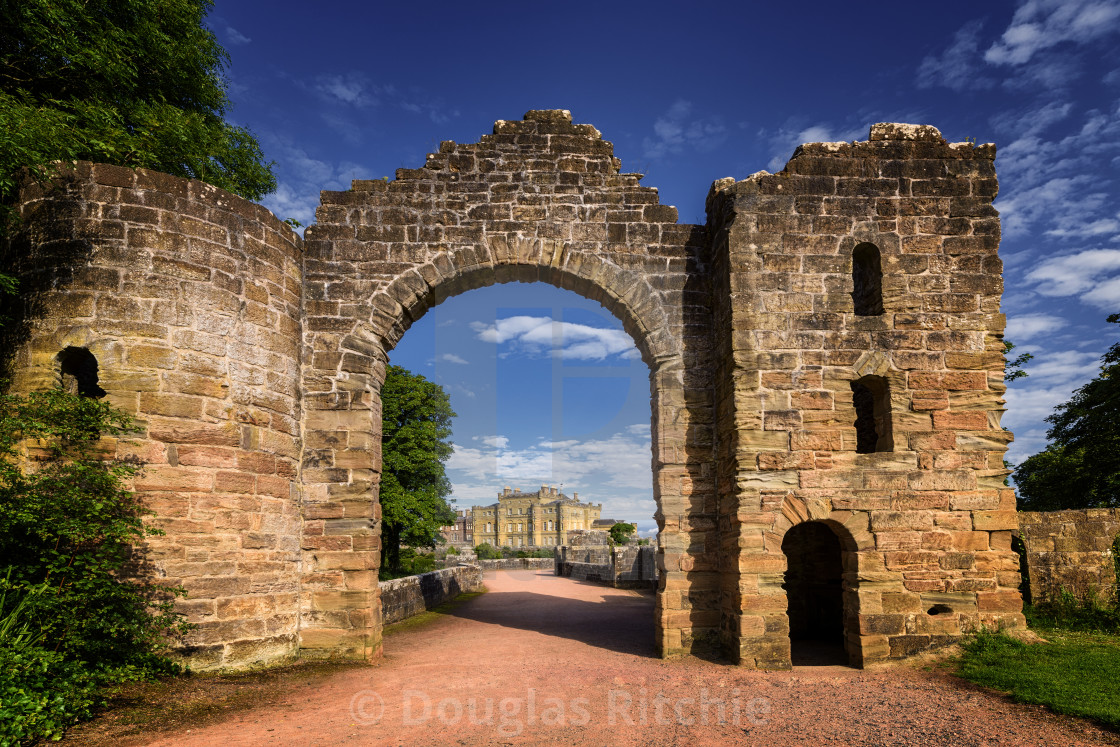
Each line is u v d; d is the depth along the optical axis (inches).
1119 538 490.3
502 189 489.4
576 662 427.5
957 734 276.1
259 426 412.2
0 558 295.6
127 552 350.6
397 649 484.4
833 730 283.6
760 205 455.2
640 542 1039.6
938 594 417.4
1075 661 366.6
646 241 491.5
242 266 416.8
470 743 267.3
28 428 301.6
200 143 585.9
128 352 370.6
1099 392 779.4
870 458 429.4
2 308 390.9
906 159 468.1
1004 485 430.0
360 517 440.5
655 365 482.6
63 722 260.1
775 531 420.2
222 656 373.1
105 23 491.8
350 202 478.0
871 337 443.8
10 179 366.0
